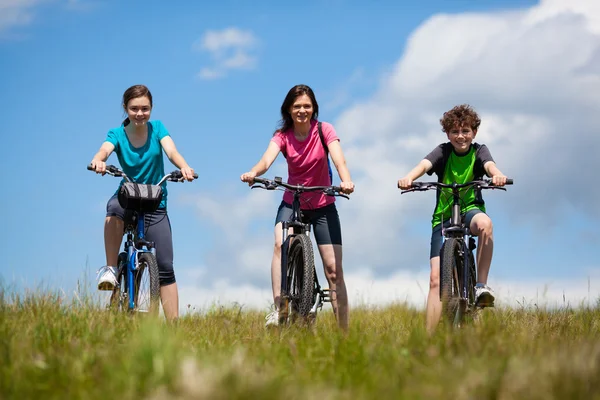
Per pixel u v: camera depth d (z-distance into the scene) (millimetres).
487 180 13125
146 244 13352
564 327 12562
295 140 14656
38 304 11438
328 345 9469
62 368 7801
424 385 7086
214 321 13945
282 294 13594
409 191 13859
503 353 8547
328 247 14859
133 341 8703
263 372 7516
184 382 6555
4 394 7059
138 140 14492
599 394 6754
